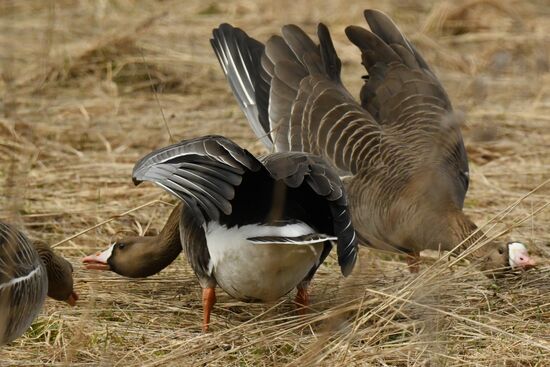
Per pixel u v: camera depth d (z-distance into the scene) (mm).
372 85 14320
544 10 22984
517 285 11758
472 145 16391
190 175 9594
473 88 12906
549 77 18594
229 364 9977
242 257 10070
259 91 14555
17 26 20453
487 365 9805
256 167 9641
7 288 8766
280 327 10734
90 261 11797
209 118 17453
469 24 22156
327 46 14875
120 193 14453
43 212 13805
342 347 9969
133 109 17766
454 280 11594
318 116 13703
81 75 18750
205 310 10875
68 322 10812
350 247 9828
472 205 14477
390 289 11297
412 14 22812
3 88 17375
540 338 10484
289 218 10070
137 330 10781
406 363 9914
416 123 13375
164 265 11781
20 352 10227
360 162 12797
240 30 15141
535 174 15375
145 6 22203
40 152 15594
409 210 11859
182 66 19344
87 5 21625
